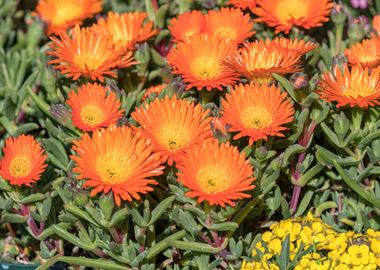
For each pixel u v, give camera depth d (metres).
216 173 3.04
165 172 3.38
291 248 3.14
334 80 3.43
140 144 3.10
